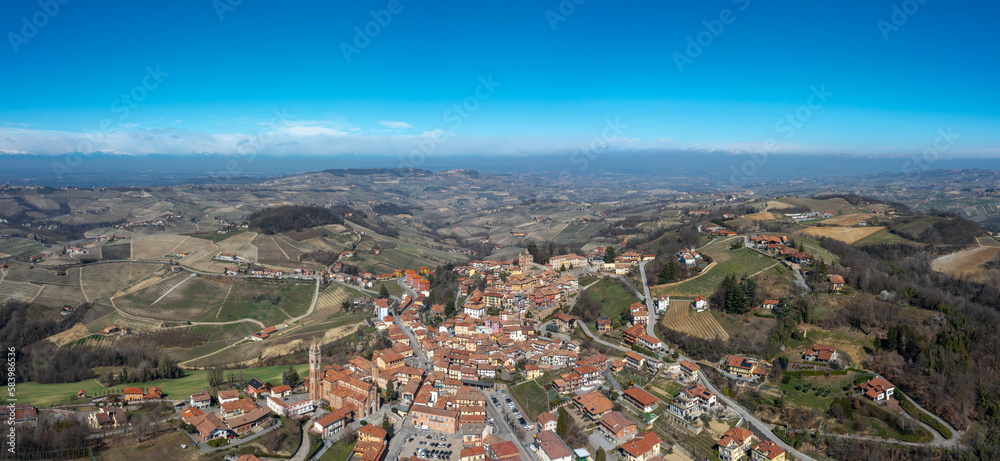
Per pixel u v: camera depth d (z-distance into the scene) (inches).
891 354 7731.3
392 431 7057.1
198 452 6190.9
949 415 6633.9
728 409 7229.3
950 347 7431.1
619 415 7007.9
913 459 6181.1
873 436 6520.7
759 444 6353.3
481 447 6427.2
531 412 7465.6
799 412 6939.0
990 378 7130.9
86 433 6373.0
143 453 6023.6
